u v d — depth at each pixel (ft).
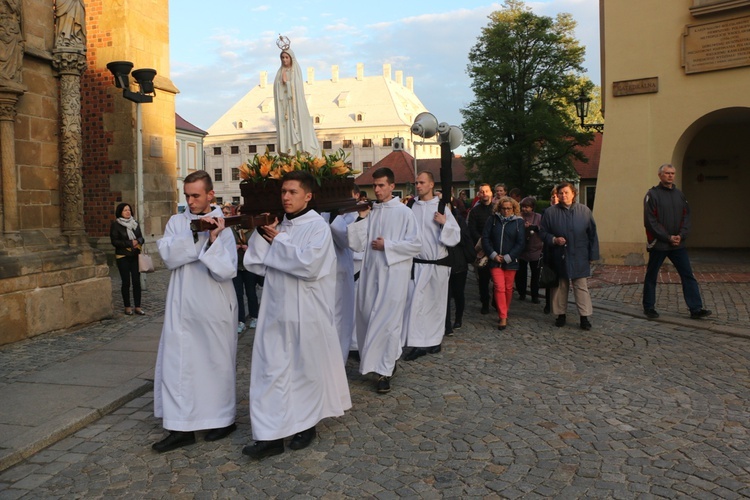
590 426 15.15
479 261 30.19
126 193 49.21
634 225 46.80
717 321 26.48
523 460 13.29
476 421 15.76
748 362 20.59
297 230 14.55
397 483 12.41
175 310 14.67
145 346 24.45
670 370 19.89
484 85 115.14
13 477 13.24
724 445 13.78
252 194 16.10
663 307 30.37
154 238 51.39
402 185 171.94
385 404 17.34
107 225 49.90
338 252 20.40
